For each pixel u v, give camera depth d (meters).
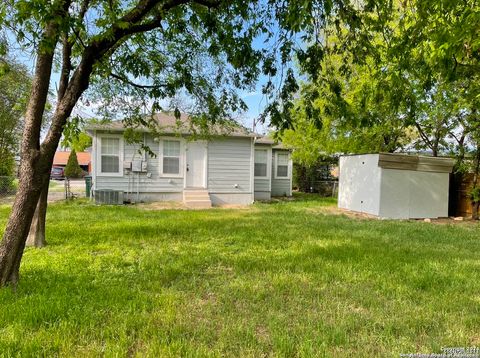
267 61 4.38
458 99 8.74
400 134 12.05
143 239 6.23
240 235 6.78
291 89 4.44
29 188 3.67
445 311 3.26
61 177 31.48
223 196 13.30
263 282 3.98
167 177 12.82
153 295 3.48
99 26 3.78
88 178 14.43
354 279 4.17
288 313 3.14
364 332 2.80
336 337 2.66
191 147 12.98
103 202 11.82
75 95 3.82
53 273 4.11
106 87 6.19
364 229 7.91
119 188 12.34
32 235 5.50
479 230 8.23
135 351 2.43
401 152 12.91
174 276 4.14
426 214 10.80
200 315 3.05
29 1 2.88
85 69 3.81
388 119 10.72
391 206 10.40
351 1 4.02
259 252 5.47
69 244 5.69
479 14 3.27
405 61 4.11
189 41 5.66
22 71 8.20
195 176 13.07
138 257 5.02
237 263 4.74
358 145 12.50
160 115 13.09
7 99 12.31
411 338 2.73
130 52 5.31
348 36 4.36
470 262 5.07
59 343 2.47
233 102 6.16
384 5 4.05
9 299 3.23
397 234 7.38
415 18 4.09
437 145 11.35
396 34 5.54
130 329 2.73
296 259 5.02
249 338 2.63
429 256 5.41
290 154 16.80
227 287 3.77
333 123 12.22
